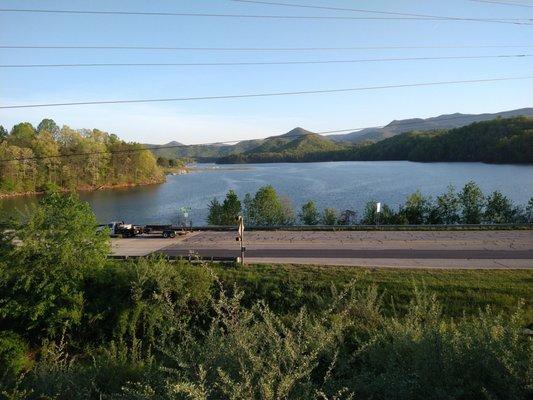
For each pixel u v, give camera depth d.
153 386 6.17
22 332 17.23
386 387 5.61
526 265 19.25
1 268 17.02
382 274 18.84
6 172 85.00
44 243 17.92
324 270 19.73
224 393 4.91
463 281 17.59
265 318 6.83
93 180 99.69
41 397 7.13
